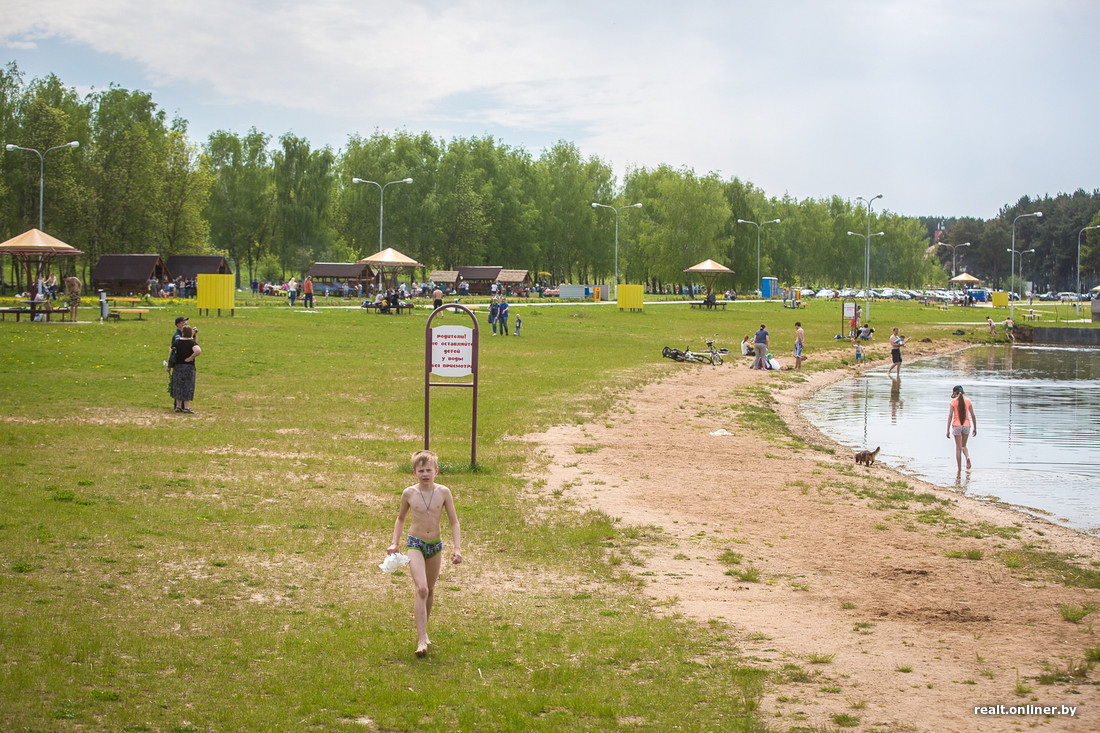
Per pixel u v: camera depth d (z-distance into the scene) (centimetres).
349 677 609
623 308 6600
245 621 715
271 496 1159
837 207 15025
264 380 2369
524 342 3997
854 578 969
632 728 549
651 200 10956
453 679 618
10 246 4134
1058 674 664
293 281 5159
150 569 831
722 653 704
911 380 3625
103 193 6994
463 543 1018
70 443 1389
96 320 3528
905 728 557
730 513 1257
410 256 9650
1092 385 3488
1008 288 18662
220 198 9381
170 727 515
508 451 1611
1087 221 16200
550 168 10869
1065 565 1058
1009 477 1720
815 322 6500
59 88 7419
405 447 1585
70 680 570
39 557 830
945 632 784
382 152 9950
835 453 1906
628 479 1445
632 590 882
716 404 2519
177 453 1380
